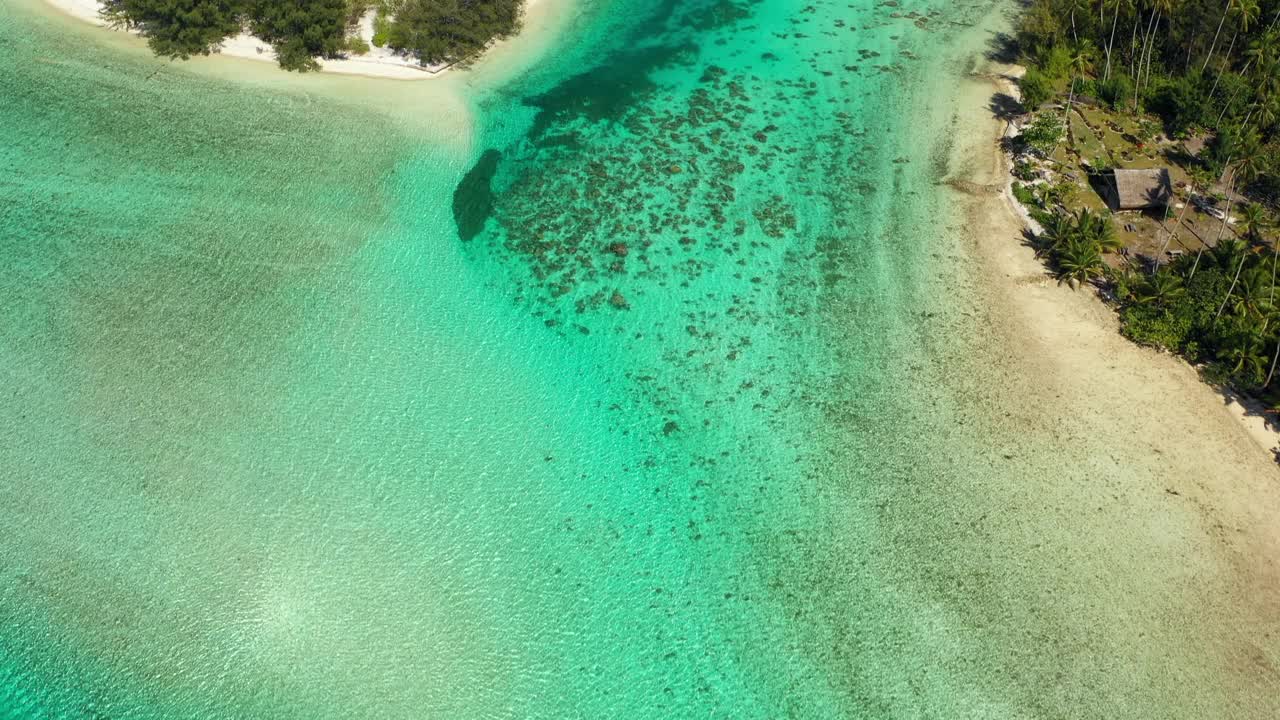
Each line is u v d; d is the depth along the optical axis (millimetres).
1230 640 32531
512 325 45312
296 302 45688
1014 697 31297
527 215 51875
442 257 49000
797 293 47031
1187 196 51469
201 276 46688
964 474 38125
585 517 37156
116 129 55906
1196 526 35969
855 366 43000
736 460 39188
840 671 32281
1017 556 35188
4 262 46812
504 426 40531
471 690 31844
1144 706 30922
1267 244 47531
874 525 36500
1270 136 54719
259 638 32938
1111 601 33688
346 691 31672
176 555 35125
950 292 46750
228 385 41406
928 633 33062
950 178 55031
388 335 44375
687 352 43969
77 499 36750
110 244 48281
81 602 33625
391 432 39906
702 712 31484
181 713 31109
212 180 52625
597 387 42375
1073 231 47125
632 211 52188
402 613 33812
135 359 42281
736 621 33750
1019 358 43000
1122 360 42594
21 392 40625
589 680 32250
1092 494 37125
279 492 37375
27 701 31219
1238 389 40938
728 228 51156
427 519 36781
